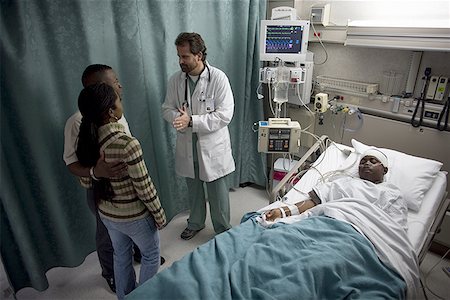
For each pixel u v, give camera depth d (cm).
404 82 215
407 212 166
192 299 110
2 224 166
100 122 123
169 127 224
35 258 175
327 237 138
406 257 138
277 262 126
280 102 238
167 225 246
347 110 236
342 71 247
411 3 204
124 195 135
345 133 247
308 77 245
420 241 153
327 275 120
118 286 164
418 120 208
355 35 216
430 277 195
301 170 220
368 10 222
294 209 170
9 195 158
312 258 123
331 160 212
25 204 172
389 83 222
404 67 213
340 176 191
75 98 174
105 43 178
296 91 248
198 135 195
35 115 159
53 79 164
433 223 171
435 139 202
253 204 274
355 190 168
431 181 183
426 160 190
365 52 230
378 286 123
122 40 185
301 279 115
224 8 227
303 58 229
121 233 149
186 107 195
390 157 197
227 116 191
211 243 139
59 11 158
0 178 153
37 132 161
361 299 117
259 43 242
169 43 204
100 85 122
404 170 186
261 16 249
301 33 223
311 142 268
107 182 131
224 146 206
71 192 189
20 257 178
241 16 236
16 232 165
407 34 191
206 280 116
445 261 208
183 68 183
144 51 193
